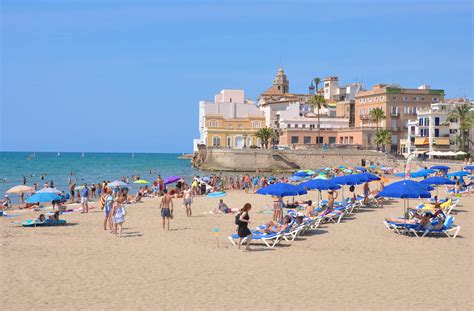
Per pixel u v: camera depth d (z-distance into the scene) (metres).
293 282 15.29
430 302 13.05
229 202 41.69
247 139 119.00
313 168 101.81
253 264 17.84
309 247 20.95
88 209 37.56
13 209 40.06
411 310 12.41
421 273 16.28
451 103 107.62
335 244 21.55
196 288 14.64
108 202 26.55
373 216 30.23
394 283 15.05
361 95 125.94
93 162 174.75
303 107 137.50
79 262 18.31
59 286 14.91
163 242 22.58
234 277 15.95
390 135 109.81
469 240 22.03
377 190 38.41
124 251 20.44
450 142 99.12
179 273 16.53
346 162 101.81
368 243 21.67
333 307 12.71
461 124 95.06
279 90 180.00
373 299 13.39
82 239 23.53
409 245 21.08
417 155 100.38
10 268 17.33
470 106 102.31
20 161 180.00
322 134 117.75
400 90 116.88
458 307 12.61
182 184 53.50
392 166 97.38
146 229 26.73
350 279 15.60
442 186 53.91
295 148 108.94
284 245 21.44
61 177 91.25
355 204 33.09
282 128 120.44
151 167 133.50
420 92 117.50
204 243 22.23
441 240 22.11
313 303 13.08
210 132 117.25
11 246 21.67
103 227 27.66
